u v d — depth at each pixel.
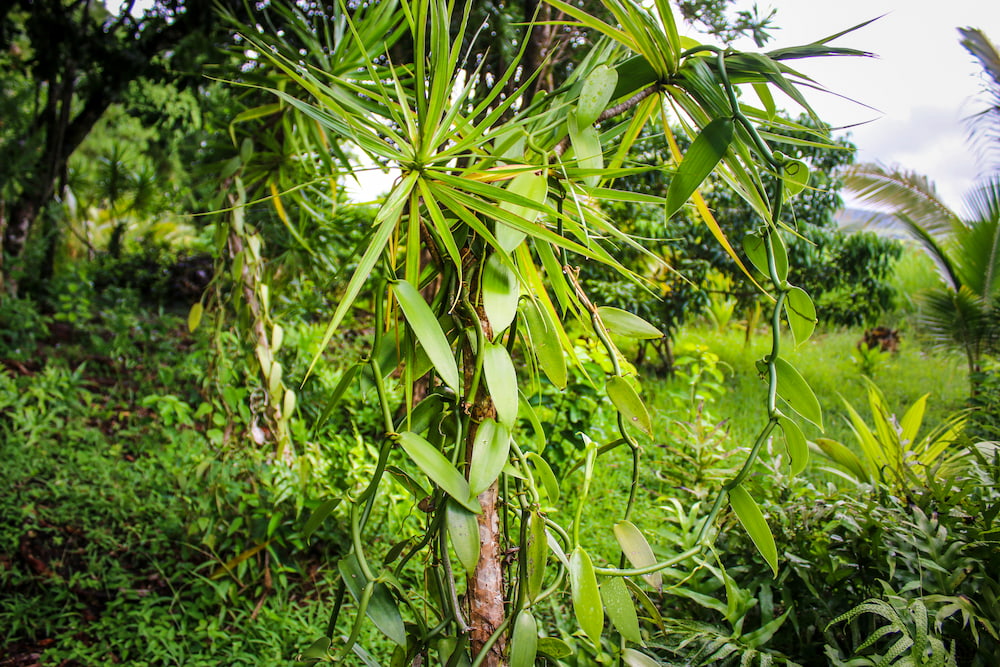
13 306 4.75
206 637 2.08
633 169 0.79
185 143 5.10
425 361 0.86
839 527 1.50
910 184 5.59
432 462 0.73
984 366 4.86
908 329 7.90
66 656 1.98
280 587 2.27
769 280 0.85
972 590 1.33
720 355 6.36
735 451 1.95
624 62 0.85
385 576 0.74
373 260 0.68
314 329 4.26
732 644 1.28
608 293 3.92
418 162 0.76
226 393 2.29
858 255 5.63
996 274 4.83
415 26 0.74
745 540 1.53
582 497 0.83
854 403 5.15
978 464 1.62
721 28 1.69
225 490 2.38
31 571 2.36
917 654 1.12
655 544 1.78
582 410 2.84
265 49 0.80
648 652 1.35
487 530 0.84
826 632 1.33
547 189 0.81
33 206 5.59
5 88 5.75
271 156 1.99
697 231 4.64
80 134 5.73
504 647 0.84
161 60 4.28
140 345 5.07
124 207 7.85
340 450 2.68
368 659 0.83
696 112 0.85
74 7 4.68
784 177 0.77
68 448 3.24
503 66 1.46
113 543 2.49
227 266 2.11
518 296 0.80
